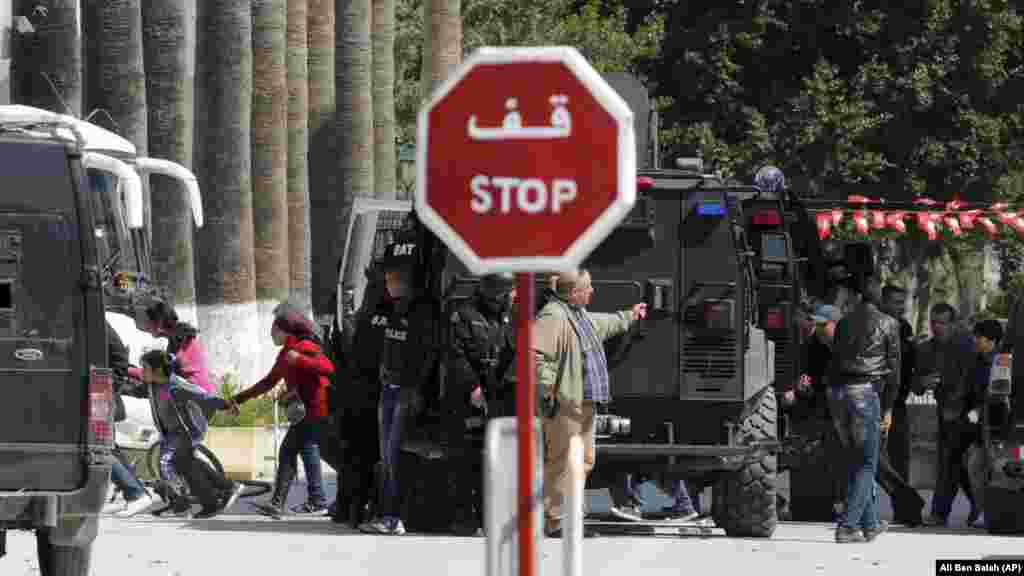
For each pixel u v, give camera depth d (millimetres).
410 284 49406
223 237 91875
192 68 115125
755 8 149125
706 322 49000
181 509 55594
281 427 73125
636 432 49562
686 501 55812
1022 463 52938
